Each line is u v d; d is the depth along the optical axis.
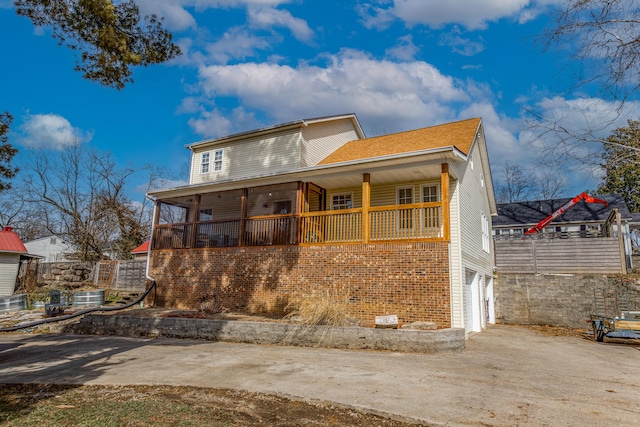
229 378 6.66
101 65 8.95
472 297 14.33
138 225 33.03
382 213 12.81
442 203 11.25
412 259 11.20
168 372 7.19
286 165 17.27
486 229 17.88
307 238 13.41
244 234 14.69
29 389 6.40
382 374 6.82
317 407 5.29
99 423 4.74
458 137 14.66
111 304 16.70
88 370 7.56
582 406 5.12
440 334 9.07
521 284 17.31
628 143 22.61
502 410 4.96
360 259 11.95
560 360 8.46
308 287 12.66
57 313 14.61
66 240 33.41
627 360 8.62
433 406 5.12
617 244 16.94
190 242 15.91
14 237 22.36
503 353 9.23
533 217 29.05
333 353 8.91
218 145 19.66
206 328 11.31
